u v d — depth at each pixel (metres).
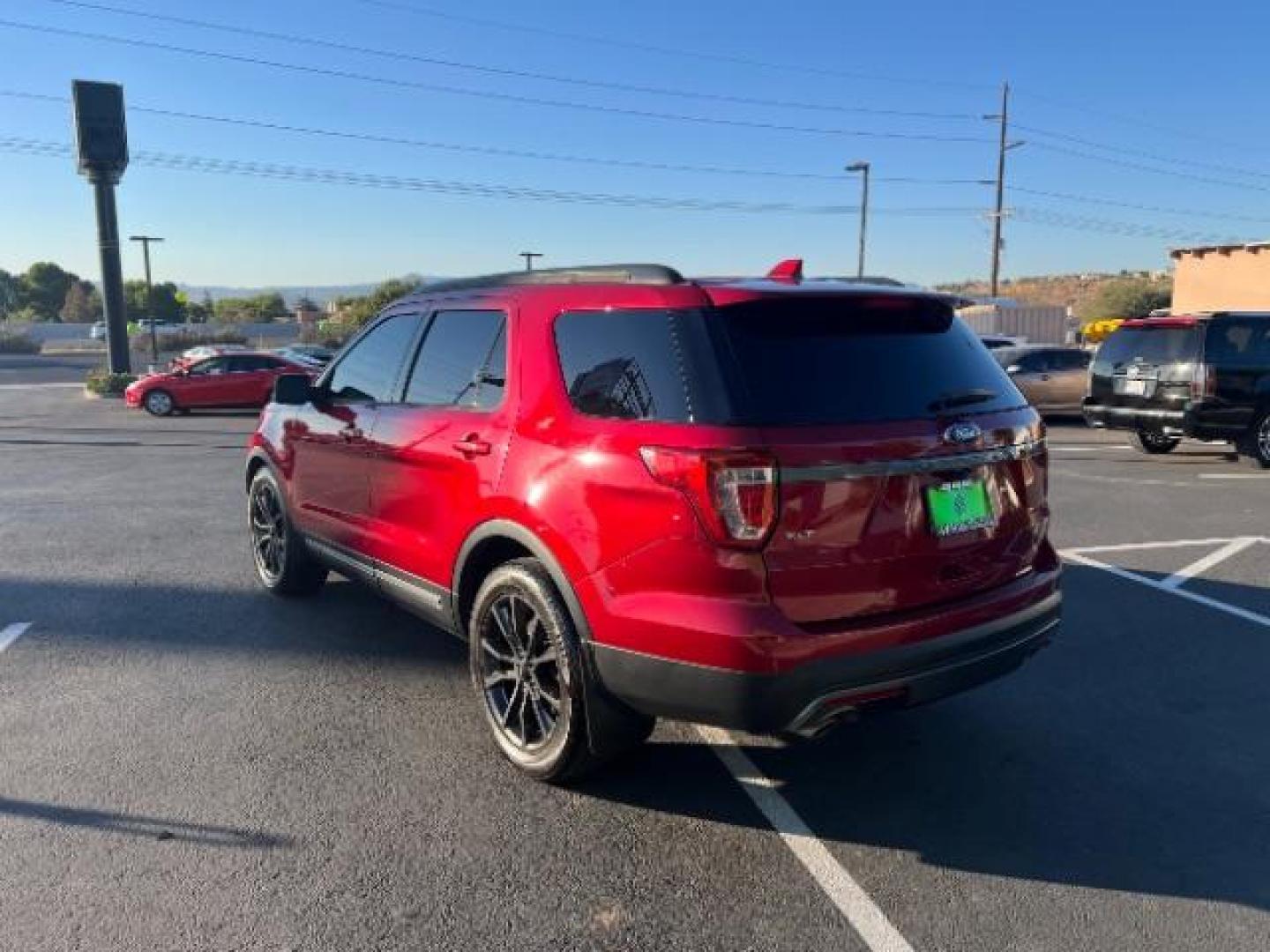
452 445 4.12
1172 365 12.32
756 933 2.93
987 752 4.18
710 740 4.30
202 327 75.38
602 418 3.46
